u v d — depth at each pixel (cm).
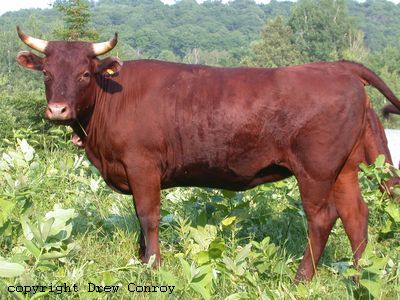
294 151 602
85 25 2158
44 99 1355
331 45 7194
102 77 637
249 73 622
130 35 11538
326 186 600
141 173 624
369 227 738
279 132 602
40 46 628
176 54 11962
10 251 604
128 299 518
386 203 725
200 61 10762
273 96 602
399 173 652
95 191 786
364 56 6469
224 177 633
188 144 620
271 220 756
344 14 7338
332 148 594
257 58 6969
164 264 617
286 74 607
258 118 604
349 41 7219
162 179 641
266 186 793
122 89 634
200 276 486
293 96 596
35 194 772
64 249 517
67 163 862
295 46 7194
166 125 620
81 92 617
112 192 827
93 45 630
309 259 601
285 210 731
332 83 598
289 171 621
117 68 624
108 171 646
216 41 12338
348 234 617
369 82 618
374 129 633
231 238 670
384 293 508
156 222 630
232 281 543
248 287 535
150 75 636
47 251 507
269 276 578
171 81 629
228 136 610
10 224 591
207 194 750
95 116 636
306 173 599
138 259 655
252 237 681
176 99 621
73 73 612
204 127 614
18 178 678
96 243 668
